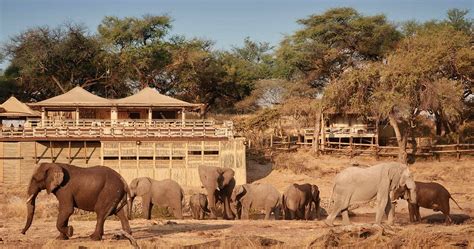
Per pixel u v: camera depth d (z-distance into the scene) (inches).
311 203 1434.5
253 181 2090.3
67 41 2950.3
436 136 2549.2
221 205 1473.9
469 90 2454.5
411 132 2439.7
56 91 3019.2
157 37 3093.0
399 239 868.0
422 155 2306.8
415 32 2775.6
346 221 1034.1
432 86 2161.7
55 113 2501.2
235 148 1989.4
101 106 2209.6
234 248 831.7
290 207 1396.4
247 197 1428.4
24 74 2950.3
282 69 2878.9
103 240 852.0
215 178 1434.5
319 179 2080.5
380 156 2311.8
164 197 1378.0
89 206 842.8
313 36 2615.7
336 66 2674.7
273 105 2822.3
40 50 2906.0
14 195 1787.6
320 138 2391.7
